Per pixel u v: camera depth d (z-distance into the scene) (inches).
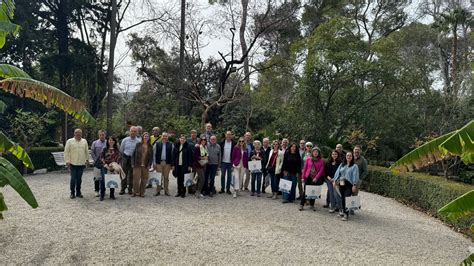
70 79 938.7
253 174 429.1
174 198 395.2
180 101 885.8
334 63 666.8
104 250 228.7
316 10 1079.0
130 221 293.4
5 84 199.5
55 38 971.9
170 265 211.9
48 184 454.3
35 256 214.2
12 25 209.6
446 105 745.0
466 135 137.5
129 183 404.5
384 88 697.0
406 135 735.7
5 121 817.5
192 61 871.7
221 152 432.5
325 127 693.9
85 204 347.6
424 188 394.3
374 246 261.6
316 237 275.7
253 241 259.0
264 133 735.1
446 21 982.4
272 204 387.9
